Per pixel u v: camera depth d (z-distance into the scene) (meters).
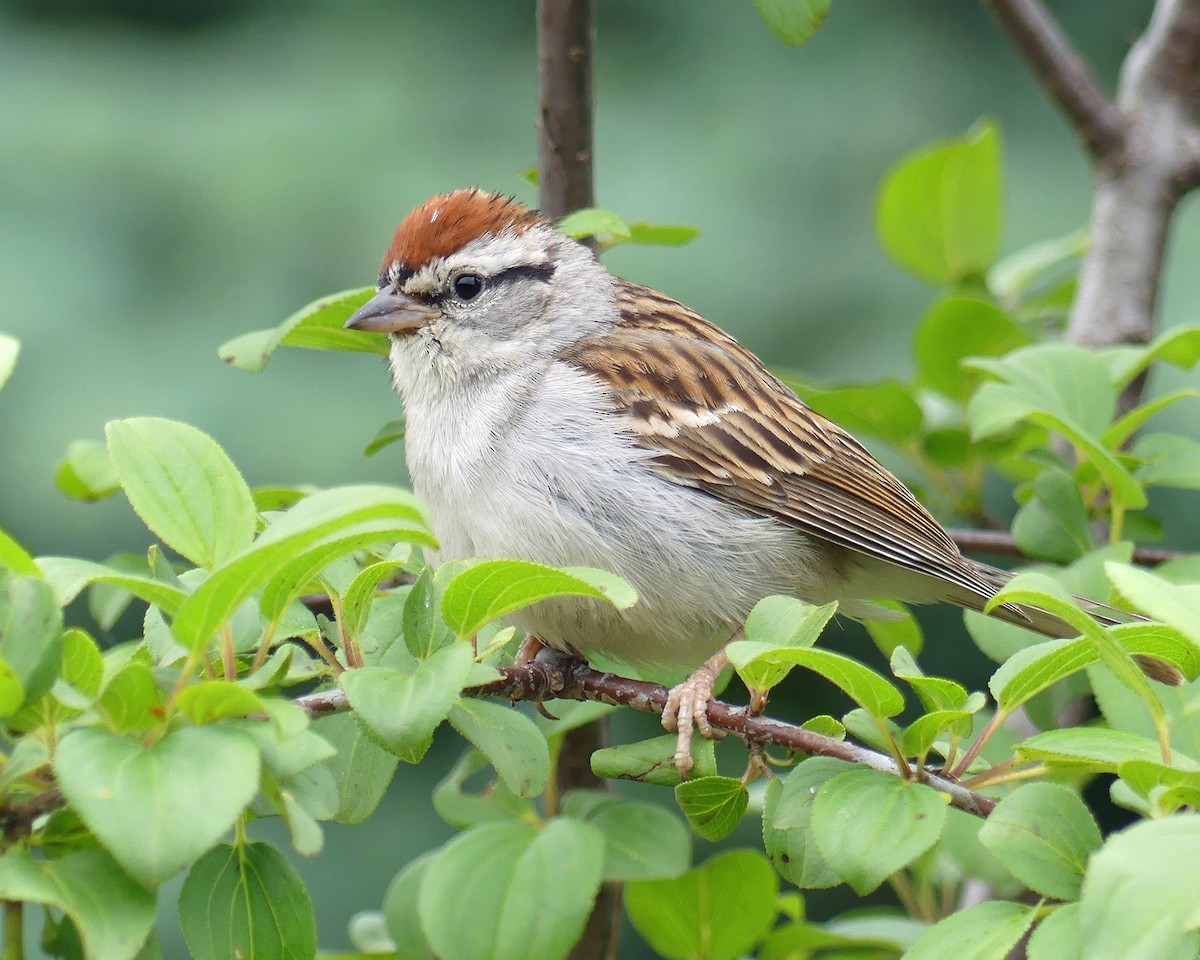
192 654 4.09
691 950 6.42
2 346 4.06
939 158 9.79
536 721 6.41
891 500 8.05
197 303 14.46
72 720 4.16
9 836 4.10
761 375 8.20
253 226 14.48
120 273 14.44
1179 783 4.21
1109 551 6.66
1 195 14.60
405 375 7.77
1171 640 4.50
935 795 4.55
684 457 7.63
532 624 6.99
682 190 15.06
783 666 5.07
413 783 13.89
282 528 3.76
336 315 7.78
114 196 14.51
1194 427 13.08
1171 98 9.21
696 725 5.48
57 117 14.84
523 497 7.34
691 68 15.80
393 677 4.38
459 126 15.08
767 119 15.41
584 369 7.67
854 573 8.30
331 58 15.57
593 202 8.01
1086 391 7.11
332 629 4.80
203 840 3.71
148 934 4.05
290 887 4.60
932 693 4.82
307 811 4.67
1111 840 3.76
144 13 15.96
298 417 13.79
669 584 7.39
